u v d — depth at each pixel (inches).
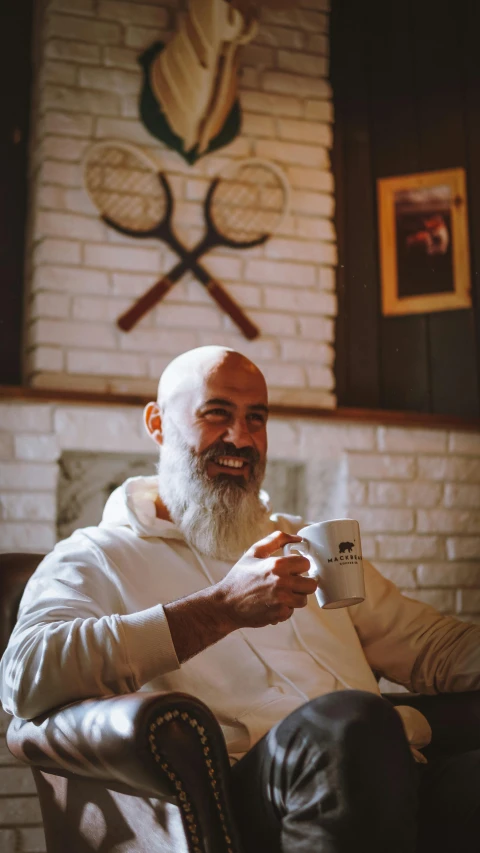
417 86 130.2
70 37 113.6
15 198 116.0
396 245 126.6
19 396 103.7
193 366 70.2
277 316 116.9
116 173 113.0
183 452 68.4
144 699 46.6
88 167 112.1
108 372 109.7
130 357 110.6
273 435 111.7
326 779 45.6
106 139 113.1
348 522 54.8
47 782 60.4
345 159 128.7
